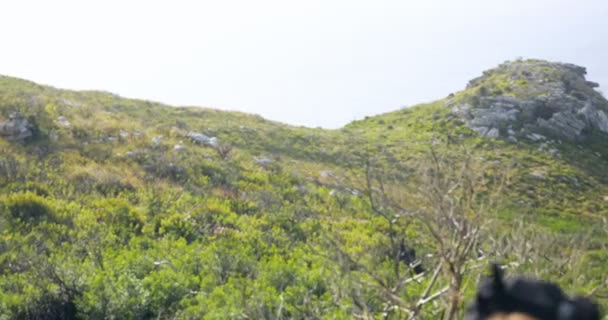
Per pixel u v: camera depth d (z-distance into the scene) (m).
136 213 15.88
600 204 31.42
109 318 9.34
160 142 24.70
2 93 26.25
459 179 4.20
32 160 19.12
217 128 33.72
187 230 15.23
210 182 21.03
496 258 4.34
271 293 9.57
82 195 17.06
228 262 12.08
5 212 14.18
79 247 12.66
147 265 11.79
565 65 56.38
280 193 21.86
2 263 11.34
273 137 34.41
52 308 9.56
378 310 5.09
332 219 19.72
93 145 22.03
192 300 10.05
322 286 9.88
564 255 6.38
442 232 4.00
